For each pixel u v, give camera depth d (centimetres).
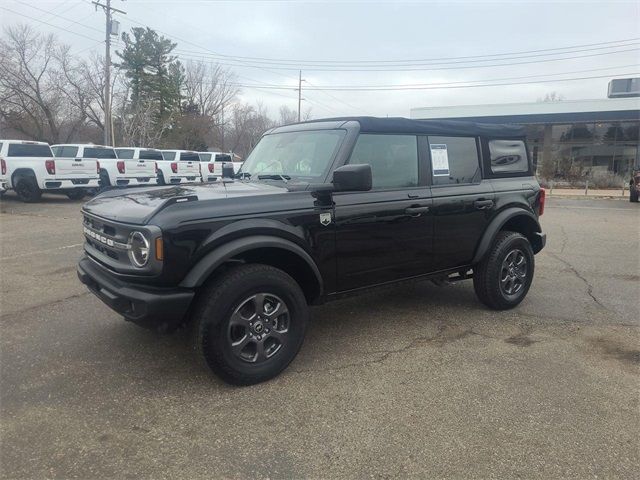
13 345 403
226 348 322
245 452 265
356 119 400
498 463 257
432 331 446
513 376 355
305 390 333
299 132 438
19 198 1619
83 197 1750
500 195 491
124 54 4856
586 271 697
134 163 1894
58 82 4438
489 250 480
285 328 352
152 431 283
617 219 1367
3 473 245
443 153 451
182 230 301
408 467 254
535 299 552
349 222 375
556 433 284
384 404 315
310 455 263
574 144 3484
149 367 364
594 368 370
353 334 438
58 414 300
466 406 313
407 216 411
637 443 275
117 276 323
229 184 407
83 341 411
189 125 5306
